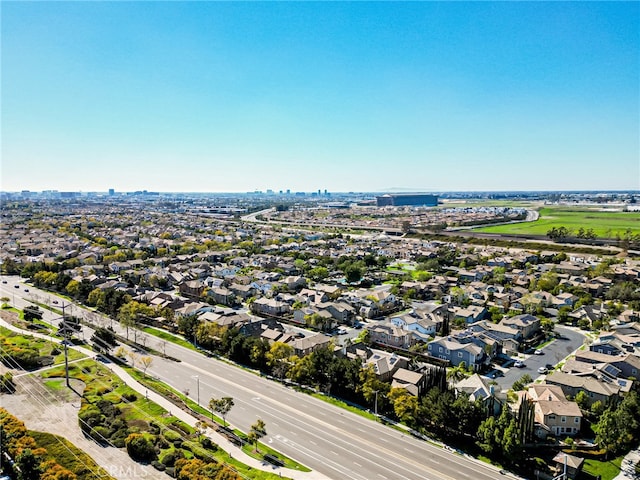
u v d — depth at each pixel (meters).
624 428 67.56
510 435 63.81
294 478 60.47
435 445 70.06
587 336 121.50
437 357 104.19
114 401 81.12
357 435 72.38
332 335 120.50
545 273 182.38
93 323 128.50
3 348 102.12
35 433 68.50
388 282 185.00
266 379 93.81
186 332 118.19
